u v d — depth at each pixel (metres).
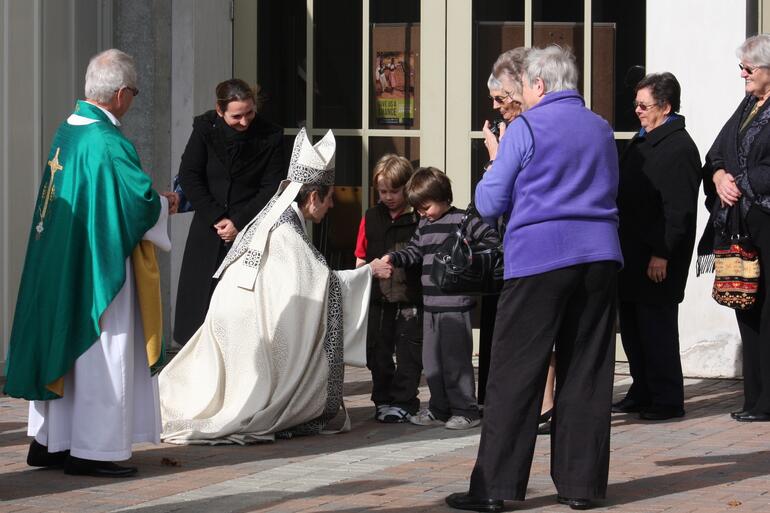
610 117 15.84
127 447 9.76
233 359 11.48
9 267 14.72
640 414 12.38
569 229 8.53
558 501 8.79
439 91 16.12
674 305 12.38
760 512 8.45
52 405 9.80
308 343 11.49
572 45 15.90
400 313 12.37
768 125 11.91
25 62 14.81
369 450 10.89
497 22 16.05
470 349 11.98
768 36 12.05
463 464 10.21
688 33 14.65
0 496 9.11
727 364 14.73
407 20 16.16
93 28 16.03
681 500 8.85
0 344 14.63
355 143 16.25
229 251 11.91
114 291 9.59
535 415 8.60
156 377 10.10
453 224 11.89
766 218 11.87
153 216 9.73
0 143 14.49
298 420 11.45
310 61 16.23
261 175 13.05
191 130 15.94
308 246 11.66
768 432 11.53
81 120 9.89
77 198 9.70
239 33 16.28
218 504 8.81
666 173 12.15
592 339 8.67
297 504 8.79
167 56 16.03
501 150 8.64
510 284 8.62
